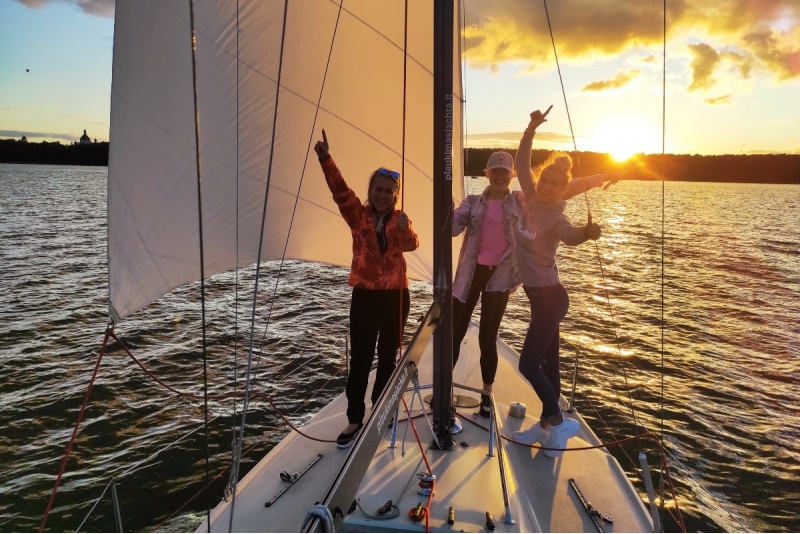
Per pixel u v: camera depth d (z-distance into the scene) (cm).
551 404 326
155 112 300
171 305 1396
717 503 627
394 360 325
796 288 1875
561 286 314
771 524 591
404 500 254
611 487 302
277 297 1516
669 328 1319
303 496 283
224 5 328
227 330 1180
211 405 814
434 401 304
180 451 689
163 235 320
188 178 325
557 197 296
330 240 446
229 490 288
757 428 812
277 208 404
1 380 905
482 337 376
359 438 181
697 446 752
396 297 316
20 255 2155
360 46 399
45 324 1224
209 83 336
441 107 269
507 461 296
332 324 1246
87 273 1836
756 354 1152
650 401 891
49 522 559
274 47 362
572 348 1142
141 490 611
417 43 413
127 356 1018
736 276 2094
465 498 257
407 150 440
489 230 363
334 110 408
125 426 754
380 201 303
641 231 3812
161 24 290
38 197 5584
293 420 773
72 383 895
